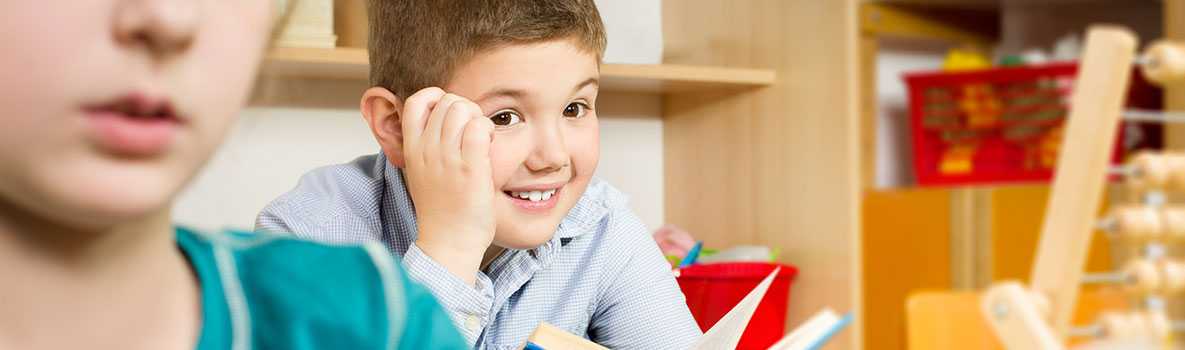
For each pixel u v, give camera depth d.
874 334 1.44
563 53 0.83
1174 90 1.30
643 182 1.61
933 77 1.55
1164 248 0.74
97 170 0.17
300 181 0.96
